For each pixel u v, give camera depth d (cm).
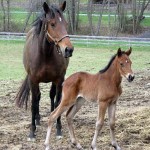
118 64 803
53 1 4128
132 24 4178
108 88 813
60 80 979
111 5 5131
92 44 3256
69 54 887
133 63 2300
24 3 5138
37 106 1037
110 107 840
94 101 838
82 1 5412
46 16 912
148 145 888
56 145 896
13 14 4603
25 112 1195
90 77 844
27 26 4172
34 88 965
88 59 2480
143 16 4472
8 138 941
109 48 3094
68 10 4056
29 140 930
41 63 944
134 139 923
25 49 1014
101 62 2352
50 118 858
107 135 955
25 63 1010
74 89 849
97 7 4966
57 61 952
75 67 2144
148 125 1001
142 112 1129
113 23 4403
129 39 3281
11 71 2022
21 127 1030
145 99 1359
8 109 1227
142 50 2978
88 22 4388
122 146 880
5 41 3409
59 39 894
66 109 855
